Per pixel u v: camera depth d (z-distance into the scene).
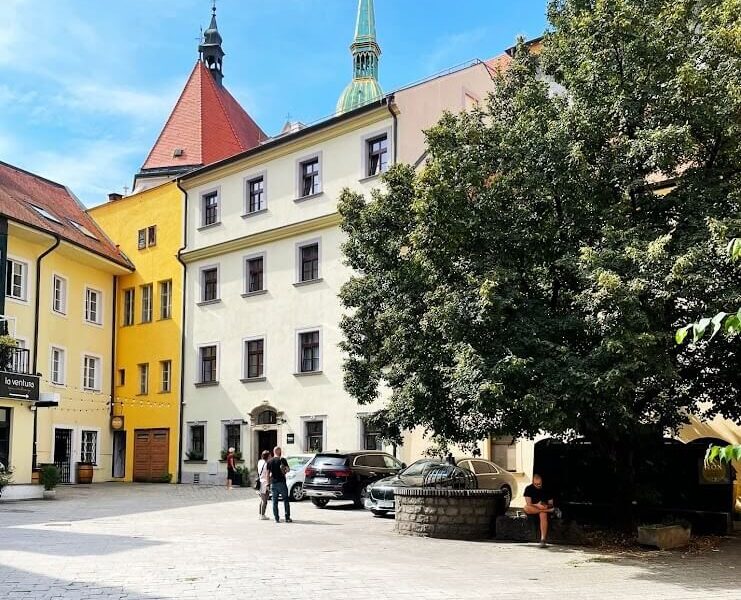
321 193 31.36
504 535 15.86
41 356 33.53
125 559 12.17
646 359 12.35
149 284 38.53
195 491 29.81
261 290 33.19
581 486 18.05
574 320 13.21
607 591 10.28
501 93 16.78
